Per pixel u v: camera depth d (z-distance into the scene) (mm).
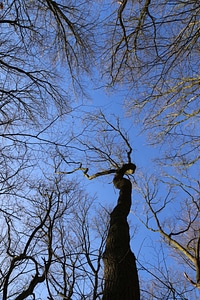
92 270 3717
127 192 4734
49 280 4008
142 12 5504
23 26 6570
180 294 3527
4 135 6113
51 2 6648
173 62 5758
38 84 6684
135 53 6023
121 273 3568
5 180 5754
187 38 5395
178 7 5293
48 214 4664
